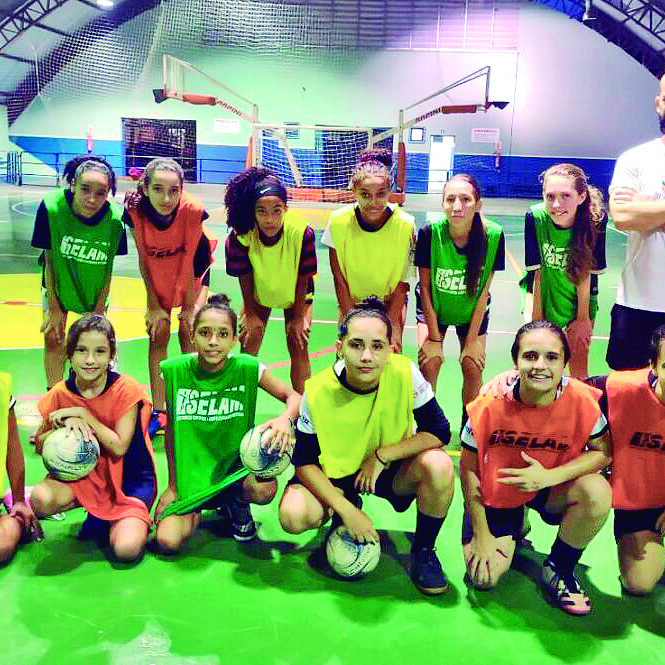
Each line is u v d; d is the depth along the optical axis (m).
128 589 2.70
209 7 23.23
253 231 3.91
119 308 7.52
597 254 3.95
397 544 3.14
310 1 22.86
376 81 23.55
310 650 2.38
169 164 3.82
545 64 23.28
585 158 23.97
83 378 2.95
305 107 23.88
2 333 6.25
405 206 19.70
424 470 2.76
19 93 25.03
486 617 2.61
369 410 2.82
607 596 2.77
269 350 6.05
